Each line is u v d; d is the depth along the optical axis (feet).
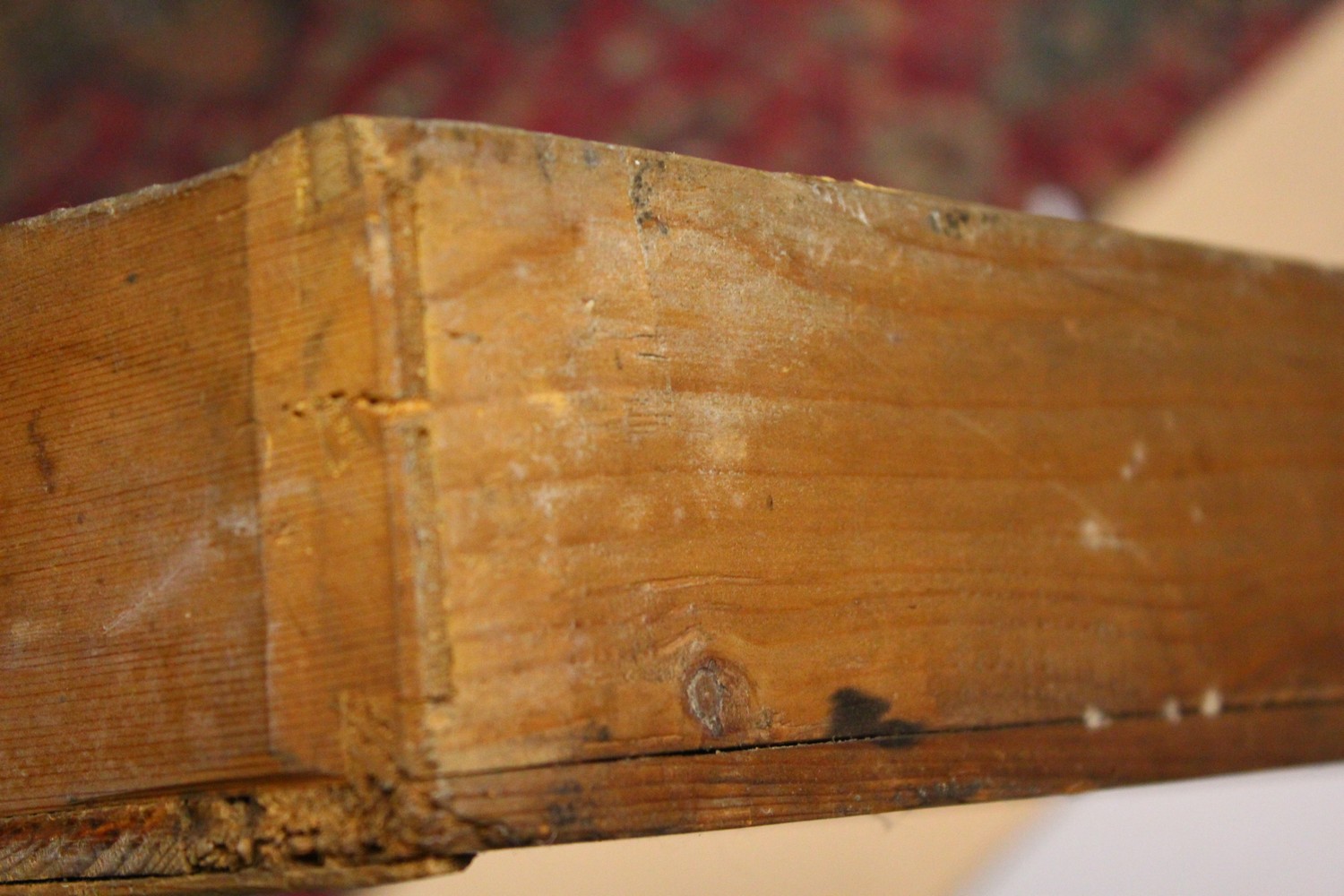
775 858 2.29
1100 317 1.55
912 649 1.35
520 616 1.17
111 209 1.25
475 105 3.06
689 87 3.13
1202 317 1.64
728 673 1.25
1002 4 3.32
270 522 1.18
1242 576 1.61
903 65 3.23
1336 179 3.26
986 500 1.42
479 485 1.17
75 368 1.26
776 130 3.10
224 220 1.22
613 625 1.20
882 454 1.35
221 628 1.19
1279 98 3.32
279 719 1.17
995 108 3.22
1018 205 3.15
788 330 1.31
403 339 1.17
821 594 1.30
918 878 2.43
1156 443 1.57
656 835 1.21
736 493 1.27
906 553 1.36
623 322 1.23
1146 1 3.38
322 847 1.16
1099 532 1.50
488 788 1.16
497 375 1.18
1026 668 1.42
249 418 1.20
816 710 1.29
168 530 1.22
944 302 1.42
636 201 1.25
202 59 3.09
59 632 1.24
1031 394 1.47
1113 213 3.14
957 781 1.37
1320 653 1.67
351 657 1.16
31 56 3.03
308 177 1.19
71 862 1.23
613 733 1.19
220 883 1.19
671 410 1.24
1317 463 1.70
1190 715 1.55
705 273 1.27
